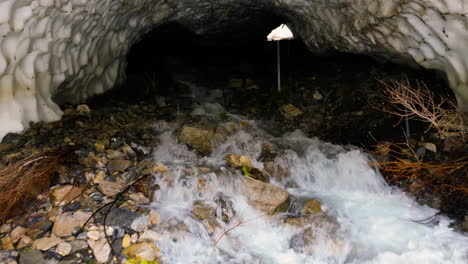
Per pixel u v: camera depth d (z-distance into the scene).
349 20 5.15
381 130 4.59
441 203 3.41
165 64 7.09
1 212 2.83
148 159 3.93
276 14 6.64
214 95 6.42
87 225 2.84
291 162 4.10
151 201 3.31
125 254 2.66
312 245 2.95
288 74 6.77
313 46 6.71
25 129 3.76
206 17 6.48
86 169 3.48
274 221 3.23
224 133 4.64
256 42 7.81
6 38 3.29
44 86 3.98
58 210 2.97
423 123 4.32
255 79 6.88
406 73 5.17
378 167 3.99
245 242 3.01
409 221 3.23
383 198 3.65
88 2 4.06
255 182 3.44
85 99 5.02
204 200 3.34
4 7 3.12
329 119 5.23
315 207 3.37
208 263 2.74
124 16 5.04
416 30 4.06
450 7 3.43
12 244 2.64
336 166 4.09
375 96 5.18
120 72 5.75
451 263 2.74
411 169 3.77
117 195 3.22
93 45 4.68
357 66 6.04
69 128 4.14
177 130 4.79
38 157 3.32
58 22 3.78
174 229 2.92
